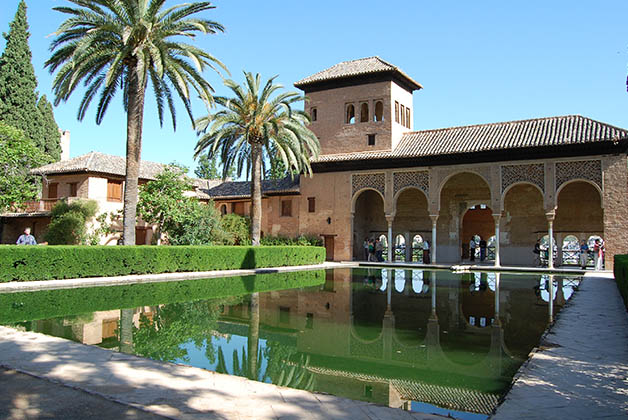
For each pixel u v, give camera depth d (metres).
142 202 23.58
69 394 4.20
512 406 4.14
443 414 4.47
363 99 27.66
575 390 4.58
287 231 28.77
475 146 23.17
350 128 27.88
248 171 24.44
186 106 16.98
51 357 5.51
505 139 23.05
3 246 13.24
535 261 24.88
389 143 26.69
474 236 28.27
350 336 7.93
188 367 5.36
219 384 4.73
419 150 24.94
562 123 22.97
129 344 6.89
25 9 30.81
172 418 3.71
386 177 25.70
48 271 13.85
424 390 5.24
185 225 23.78
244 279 17.03
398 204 28.83
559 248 24.19
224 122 21.19
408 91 29.02
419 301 11.84
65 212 22.73
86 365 5.20
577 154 21.11
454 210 27.11
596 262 21.47
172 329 8.07
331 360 6.47
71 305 10.50
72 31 15.52
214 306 10.68
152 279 15.35
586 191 23.86
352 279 17.58
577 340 6.76
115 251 15.40
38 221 25.94
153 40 16.36
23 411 3.75
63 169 24.48
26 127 30.30
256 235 22.17
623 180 20.30
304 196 28.27
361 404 4.29
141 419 3.65
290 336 7.88
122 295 12.23
